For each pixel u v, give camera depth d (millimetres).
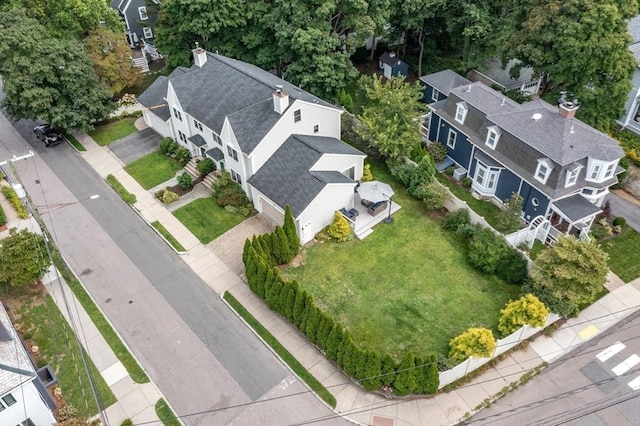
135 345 28594
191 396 26078
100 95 44312
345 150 37344
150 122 46938
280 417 25125
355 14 45031
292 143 36531
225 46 49406
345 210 35938
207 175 40781
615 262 32875
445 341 28109
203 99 40250
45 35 43250
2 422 23031
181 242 35188
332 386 26344
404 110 38562
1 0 46812
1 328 25062
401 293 30891
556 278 27844
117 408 25578
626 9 37656
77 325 29719
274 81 41750
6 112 44531
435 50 55531
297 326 28547
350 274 32219
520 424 24656
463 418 24938
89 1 46750
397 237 34750
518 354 27688
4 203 39094
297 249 32969
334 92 47500
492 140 36531
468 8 46000
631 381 26297
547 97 43562
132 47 59938
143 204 38562
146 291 31797
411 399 25703
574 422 24656
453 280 31625
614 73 37969
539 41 40000
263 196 35062
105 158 43750
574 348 27938
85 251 34719
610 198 38156
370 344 28031
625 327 28938
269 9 47438
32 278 30625
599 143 33250
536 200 34344
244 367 27375
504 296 30531
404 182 38438
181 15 47656
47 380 26531
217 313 30312
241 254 34094
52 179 41500
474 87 40094
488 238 32438
